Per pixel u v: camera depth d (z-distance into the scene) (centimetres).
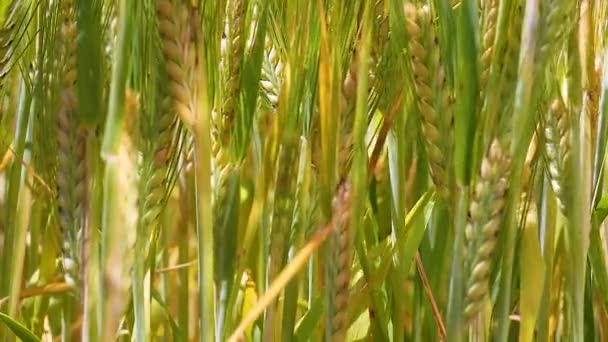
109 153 70
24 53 84
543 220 80
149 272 82
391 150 80
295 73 79
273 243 80
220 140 80
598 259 82
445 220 77
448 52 72
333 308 75
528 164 78
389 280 83
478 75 70
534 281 76
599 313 85
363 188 74
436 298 78
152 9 71
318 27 78
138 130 71
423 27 73
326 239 75
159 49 72
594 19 79
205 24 75
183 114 72
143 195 73
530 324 76
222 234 79
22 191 83
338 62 74
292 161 79
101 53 72
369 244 86
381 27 79
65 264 74
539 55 70
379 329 79
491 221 71
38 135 78
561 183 77
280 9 82
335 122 74
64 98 73
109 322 72
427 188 83
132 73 72
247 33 82
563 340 82
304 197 81
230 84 80
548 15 70
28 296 82
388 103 78
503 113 71
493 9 73
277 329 81
